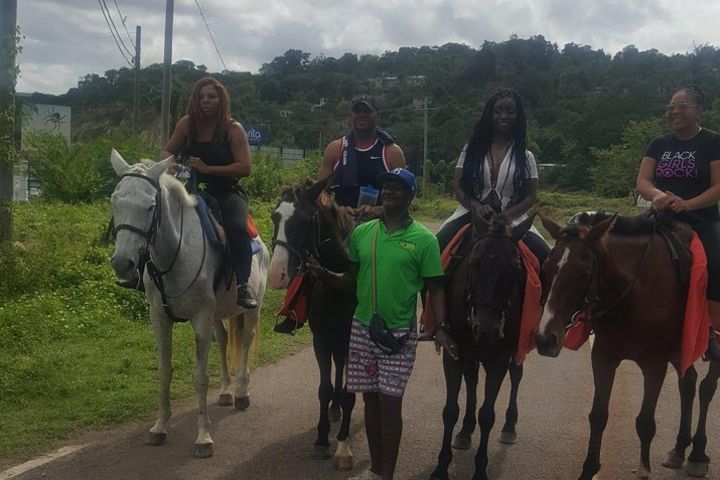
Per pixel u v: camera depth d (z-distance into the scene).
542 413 6.61
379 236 4.51
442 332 4.48
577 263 4.33
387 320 4.42
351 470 5.15
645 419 4.86
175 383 7.07
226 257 5.82
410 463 5.34
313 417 6.33
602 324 4.82
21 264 9.99
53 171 20.30
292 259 4.94
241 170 6.03
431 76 80.12
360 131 6.37
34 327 8.28
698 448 5.23
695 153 5.16
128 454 5.34
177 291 5.44
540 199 34.94
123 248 4.77
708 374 5.28
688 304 4.61
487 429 4.83
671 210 5.03
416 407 6.65
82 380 6.88
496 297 4.51
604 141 48.88
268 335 9.34
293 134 54.41
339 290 5.15
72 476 4.90
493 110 5.58
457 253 5.14
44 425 5.77
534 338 4.74
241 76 76.44
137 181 4.95
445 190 47.12
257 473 5.06
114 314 9.36
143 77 56.75
